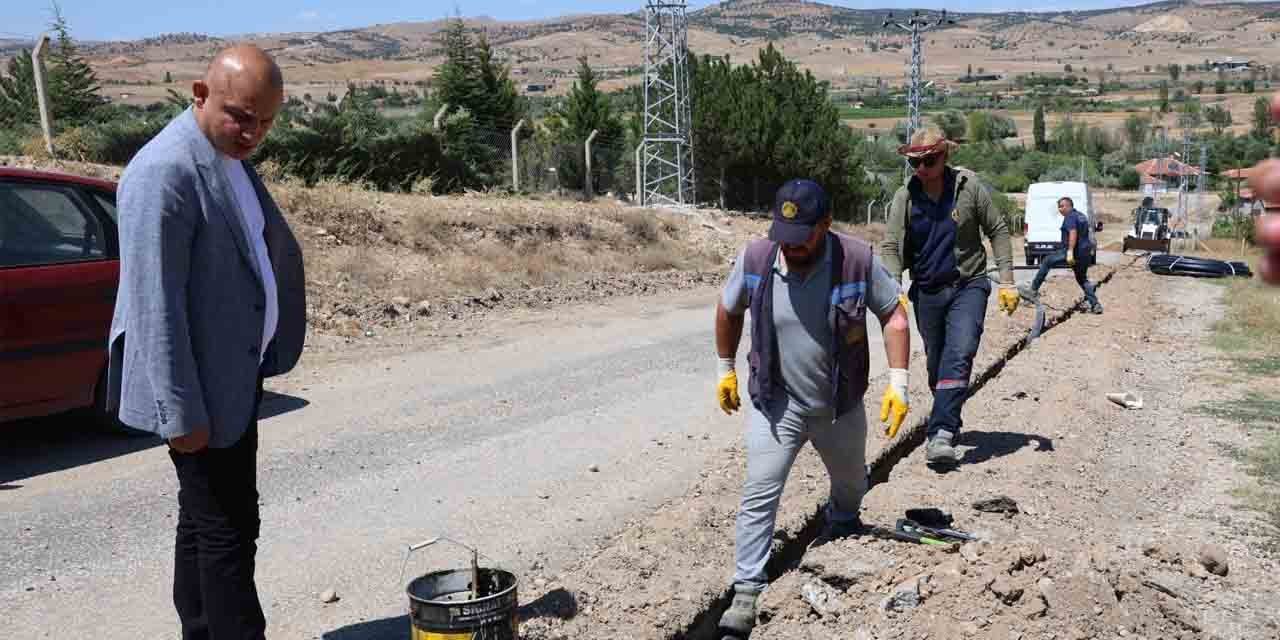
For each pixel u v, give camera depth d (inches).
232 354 129.0
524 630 153.5
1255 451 285.3
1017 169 4493.1
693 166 1550.2
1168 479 256.8
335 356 394.9
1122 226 2901.1
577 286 633.6
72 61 828.0
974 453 261.4
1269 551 206.1
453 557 197.8
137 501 226.7
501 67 1411.2
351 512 222.8
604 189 1288.1
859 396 165.3
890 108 7618.1
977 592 156.5
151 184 121.6
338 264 526.3
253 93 124.9
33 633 161.0
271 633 163.0
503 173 1055.0
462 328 474.3
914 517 194.4
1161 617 160.1
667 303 609.6
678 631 160.7
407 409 318.0
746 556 167.6
